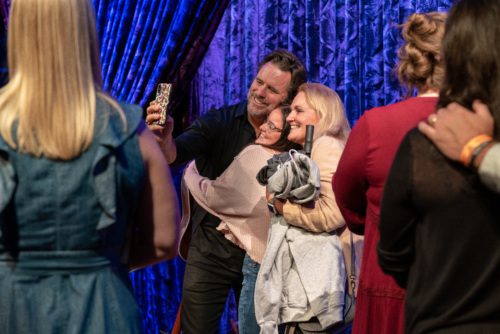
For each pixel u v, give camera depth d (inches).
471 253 59.4
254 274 124.4
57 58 64.2
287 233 109.4
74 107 64.2
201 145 136.9
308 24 159.8
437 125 60.7
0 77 186.9
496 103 60.1
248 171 127.5
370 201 81.3
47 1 64.3
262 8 165.8
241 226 127.0
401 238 64.4
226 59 175.5
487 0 61.1
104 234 65.6
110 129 65.1
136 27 167.2
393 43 147.4
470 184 59.7
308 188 104.6
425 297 61.2
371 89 151.2
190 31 158.2
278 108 128.1
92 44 67.1
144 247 70.5
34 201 63.7
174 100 162.6
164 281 182.9
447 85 62.6
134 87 167.9
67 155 63.6
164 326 182.9
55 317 63.8
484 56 60.1
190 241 140.4
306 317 107.3
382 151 78.5
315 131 115.1
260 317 108.0
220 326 174.1
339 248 109.5
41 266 64.4
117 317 65.4
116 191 65.2
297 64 136.2
